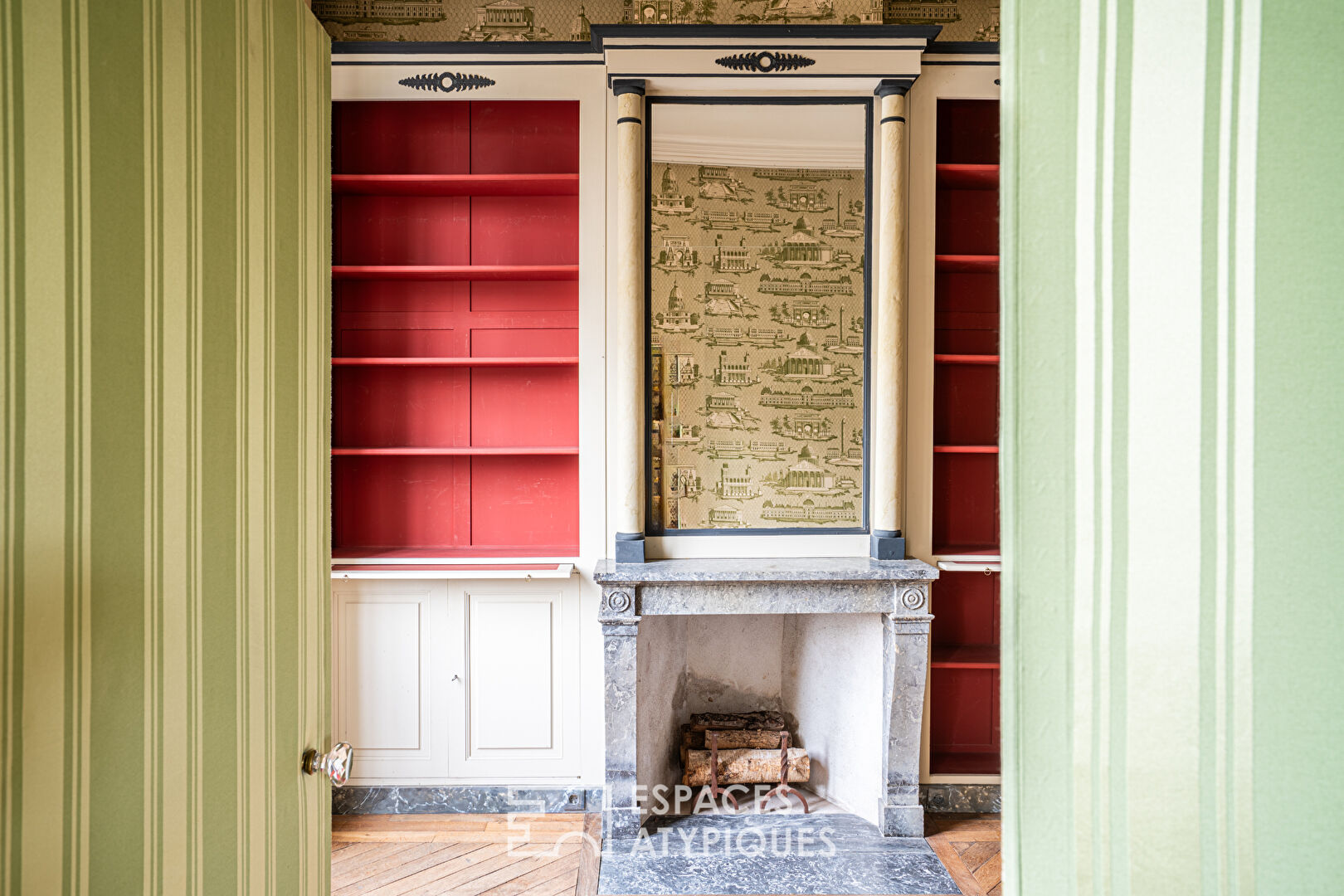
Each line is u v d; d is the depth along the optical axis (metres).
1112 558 0.44
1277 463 0.41
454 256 3.04
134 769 0.66
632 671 2.55
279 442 0.93
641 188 2.65
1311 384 0.41
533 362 2.79
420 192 2.98
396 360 2.79
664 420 2.72
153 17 0.68
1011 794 0.47
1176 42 0.42
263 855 0.89
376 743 2.80
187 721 0.73
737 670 3.07
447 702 2.80
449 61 2.73
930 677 3.12
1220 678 0.42
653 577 2.47
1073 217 0.45
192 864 0.74
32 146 0.54
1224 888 0.42
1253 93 0.41
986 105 3.03
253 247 0.86
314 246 1.03
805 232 2.71
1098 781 0.45
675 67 2.59
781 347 2.73
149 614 0.68
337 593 2.78
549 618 2.80
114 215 0.63
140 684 0.66
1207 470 0.42
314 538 1.04
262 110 0.88
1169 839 0.43
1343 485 0.40
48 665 0.56
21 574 0.53
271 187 0.91
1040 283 0.46
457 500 3.09
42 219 0.55
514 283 3.07
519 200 3.04
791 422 2.73
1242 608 0.42
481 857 2.48
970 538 3.14
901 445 2.70
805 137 2.70
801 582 2.57
